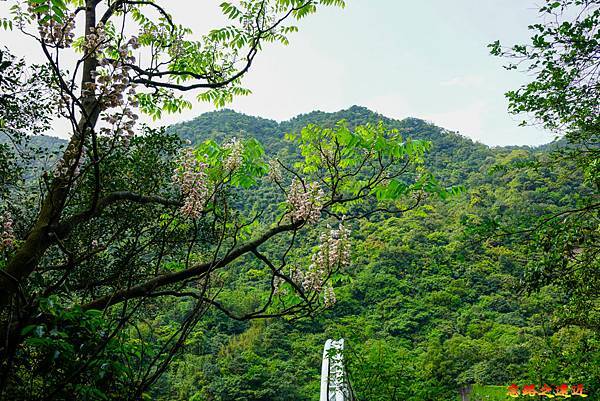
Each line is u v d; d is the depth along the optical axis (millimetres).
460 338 25625
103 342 1866
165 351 2062
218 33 4098
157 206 3518
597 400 5059
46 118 3643
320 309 3438
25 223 3422
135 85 2039
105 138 2412
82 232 3396
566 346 6812
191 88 3822
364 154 4023
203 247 3984
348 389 7379
